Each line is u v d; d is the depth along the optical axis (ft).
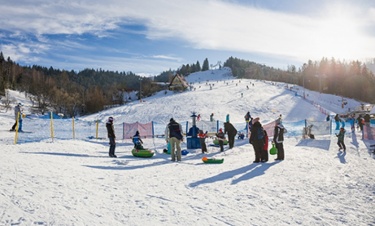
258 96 255.09
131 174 35.12
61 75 560.20
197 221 19.97
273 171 38.50
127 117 203.82
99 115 223.30
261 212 22.40
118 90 432.66
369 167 45.42
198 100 238.27
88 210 20.57
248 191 28.22
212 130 93.25
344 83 397.80
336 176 36.76
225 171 38.17
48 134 80.38
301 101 247.29
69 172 32.81
